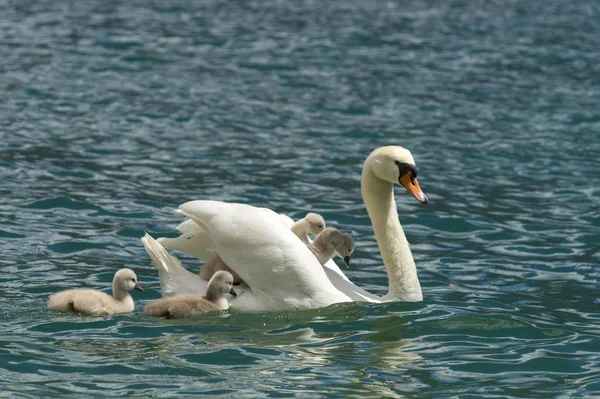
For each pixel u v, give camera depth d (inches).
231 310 497.4
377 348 460.1
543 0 1916.8
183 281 506.6
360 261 627.2
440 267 612.7
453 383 424.5
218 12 1630.2
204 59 1259.8
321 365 436.8
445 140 938.7
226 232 495.8
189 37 1395.2
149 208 703.1
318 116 1010.7
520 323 498.9
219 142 895.7
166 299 488.4
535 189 791.1
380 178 523.8
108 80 1111.6
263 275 494.9
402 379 426.3
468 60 1338.6
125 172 789.2
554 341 478.3
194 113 991.0
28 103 989.2
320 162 848.9
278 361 438.6
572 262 623.8
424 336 477.7
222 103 1039.6
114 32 1392.7
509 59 1353.3
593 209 738.8
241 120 976.9
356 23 1588.3
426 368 439.2
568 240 667.4
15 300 511.5
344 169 831.1
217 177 790.5
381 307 511.8
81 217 675.4
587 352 465.1
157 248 506.9
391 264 525.3
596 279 593.3
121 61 1214.3
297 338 466.9
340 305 502.0
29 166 789.2
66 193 724.7
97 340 454.3
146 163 818.2
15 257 589.9
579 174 834.8
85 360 431.2
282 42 1397.6
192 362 433.1
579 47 1449.3
